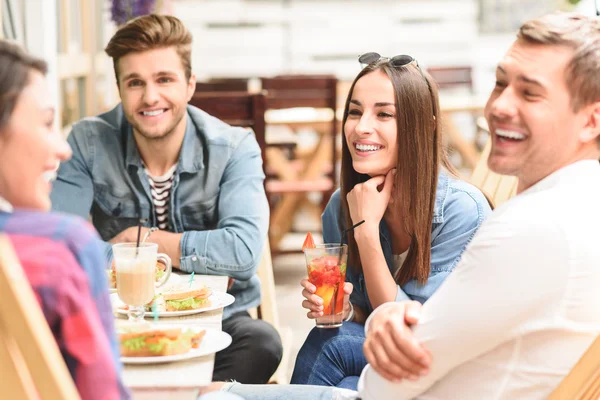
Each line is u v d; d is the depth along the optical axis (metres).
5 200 1.34
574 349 1.46
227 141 2.97
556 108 1.50
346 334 2.34
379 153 2.45
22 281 1.17
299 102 5.96
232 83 6.33
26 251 1.25
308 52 9.21
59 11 4.98
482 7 9.19
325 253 2.31
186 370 1.67
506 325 1.46
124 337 1.72
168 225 2.99
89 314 1.27
